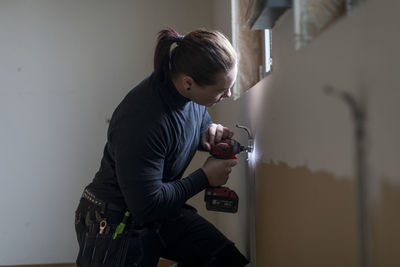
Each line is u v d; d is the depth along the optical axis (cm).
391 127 60
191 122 149
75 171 323
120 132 132
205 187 149
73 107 324
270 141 135
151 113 131
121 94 327
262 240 152
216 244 178
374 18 64
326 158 86
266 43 180
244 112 181
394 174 60
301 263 106
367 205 68
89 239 147
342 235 79
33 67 323
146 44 329
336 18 88
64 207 322
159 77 135
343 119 76
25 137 321
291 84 109
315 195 94
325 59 84
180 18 330
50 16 325
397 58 58
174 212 174
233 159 154
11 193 319
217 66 123
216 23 297
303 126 100
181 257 182
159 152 134
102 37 327
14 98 321
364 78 68
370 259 68
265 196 145
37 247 319
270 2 112
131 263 149
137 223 144
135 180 130
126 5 329
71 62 325
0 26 321
